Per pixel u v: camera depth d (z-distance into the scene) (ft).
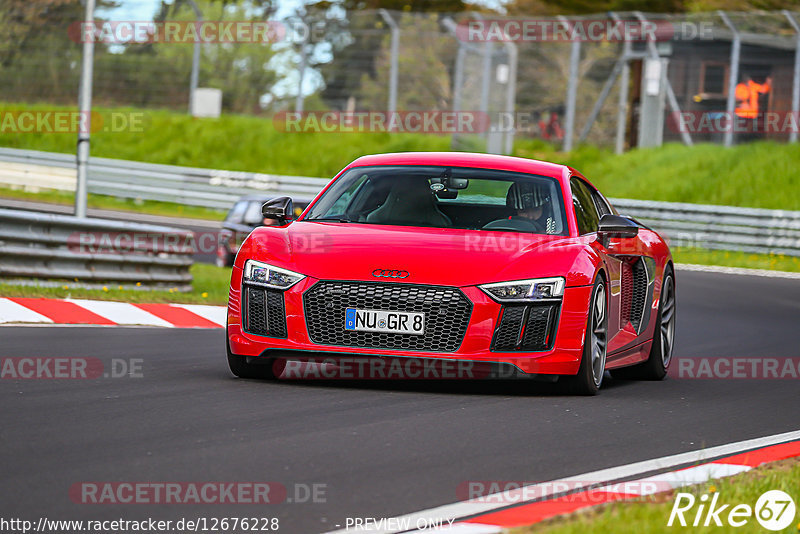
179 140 345.51
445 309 68.69
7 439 51.49
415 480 46.75
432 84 332.19
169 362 81.82
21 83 353.31
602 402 71.41
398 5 411.95
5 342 87.25
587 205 82.89
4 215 116.47
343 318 69.21
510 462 51.24
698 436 61.41
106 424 56.08
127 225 130.00
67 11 351.05
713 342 116.06
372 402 66.08
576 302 70.69
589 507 42.83
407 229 74.69
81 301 115.65
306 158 340.39
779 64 307.99
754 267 227.81
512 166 81.56
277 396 67.00
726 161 306.55
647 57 326.03
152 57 362.12
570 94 325.62
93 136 344.28
